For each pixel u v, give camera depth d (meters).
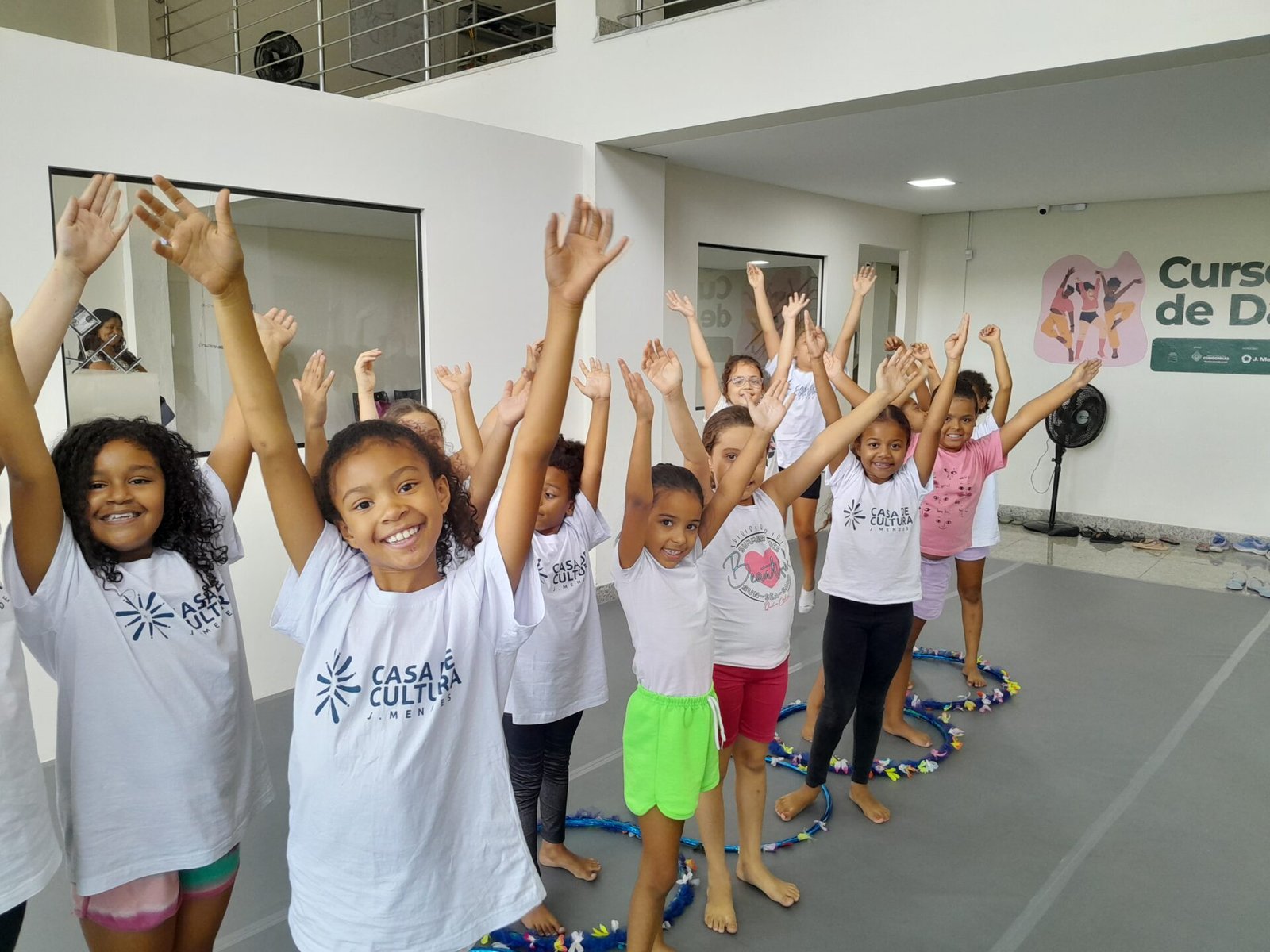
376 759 1.32
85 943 2.25
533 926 2.26
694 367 5.87
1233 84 3.54
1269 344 6.23
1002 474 7.52
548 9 7.48
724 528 2.30
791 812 2.83
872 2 3.73
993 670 4.07
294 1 7.14
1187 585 5.54
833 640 2.74
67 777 1.60
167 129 3.19
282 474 1.35
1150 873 2.56
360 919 1.33
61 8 6.25
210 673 1.69
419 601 1.37
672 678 1.99
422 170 4.02
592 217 1.28
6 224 2.85
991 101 3.83
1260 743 3.38
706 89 4.29
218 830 1.69
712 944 2.25
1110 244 6.84
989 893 2.46
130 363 3.67
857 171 5.62
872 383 7.89
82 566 1.56
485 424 2.60
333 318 4.38
